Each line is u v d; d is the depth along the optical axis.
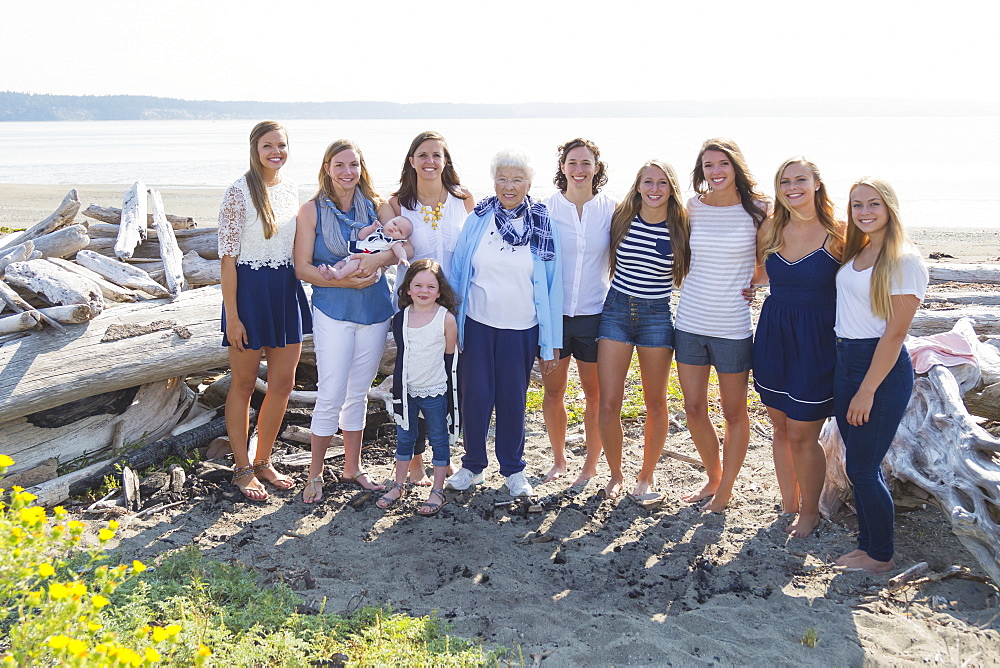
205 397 6.66
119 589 3.93
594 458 5.80
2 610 2.88
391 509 5.35
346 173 5.05
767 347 4.78
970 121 142.25
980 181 33.31
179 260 7.12
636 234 5.05
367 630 3.79
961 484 4.62
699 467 6.08
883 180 4.12
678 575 4.53
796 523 5.03
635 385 7.73
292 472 5.94
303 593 4.26
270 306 5.11
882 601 4.23
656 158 4.93
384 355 6.95
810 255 4.55
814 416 4.69
